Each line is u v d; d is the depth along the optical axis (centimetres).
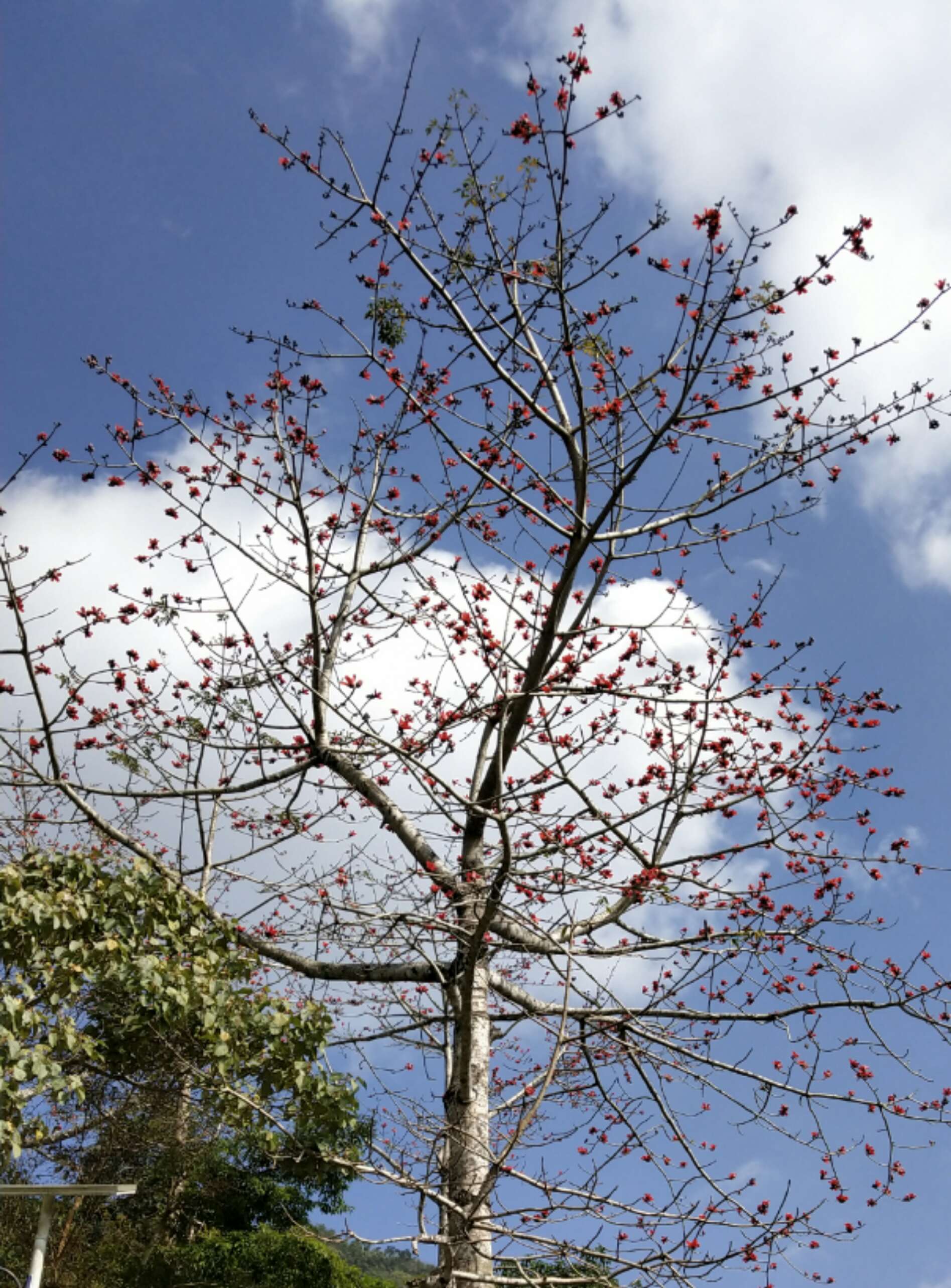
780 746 730
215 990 763
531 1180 600
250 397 766
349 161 667
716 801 737
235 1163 1206
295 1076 732
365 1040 826
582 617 748
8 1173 1050
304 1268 1212
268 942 846
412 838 821
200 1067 765
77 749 797
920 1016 740
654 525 707
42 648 742
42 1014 724
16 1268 1042
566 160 628
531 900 732
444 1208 636
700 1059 766
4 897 742
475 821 810
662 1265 595
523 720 747
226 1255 1190
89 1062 778
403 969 809
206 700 805
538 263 689
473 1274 630
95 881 795
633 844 695
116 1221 1258
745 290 613
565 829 709
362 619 860
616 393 705
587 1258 626
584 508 716
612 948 776
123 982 750
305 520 764
